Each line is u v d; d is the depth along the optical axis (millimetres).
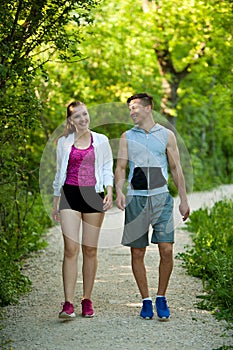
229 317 7066
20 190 11562
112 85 21438
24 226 12297
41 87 15906
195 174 28391
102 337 6457
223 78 17297
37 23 7348
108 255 11531
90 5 7410
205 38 19766
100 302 7918
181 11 19172
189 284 8852
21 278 8805
